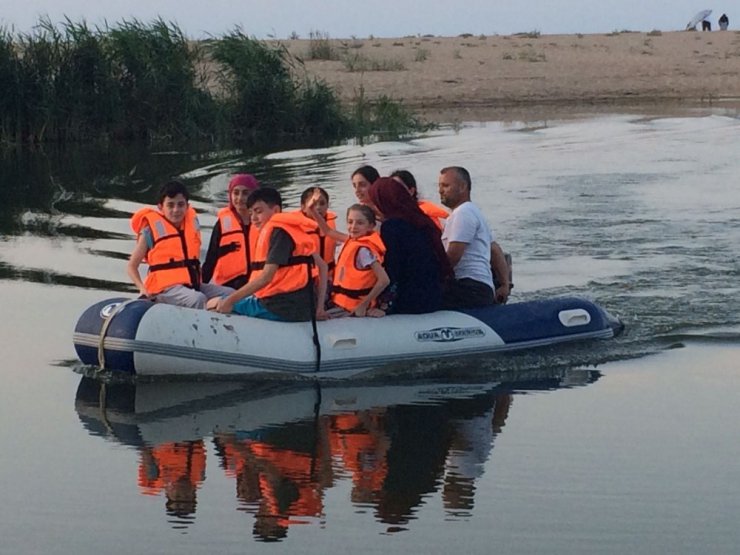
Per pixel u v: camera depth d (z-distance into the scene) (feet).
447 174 29.91
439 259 28.78
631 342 30.01
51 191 55.57
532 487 20.07
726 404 24.68
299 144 74.23
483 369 27.78
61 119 75.51
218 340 26.61
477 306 29.45
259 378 26.89
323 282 27.66
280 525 18.56
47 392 25.68
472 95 108.17
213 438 22.77
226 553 17.54
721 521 18.62
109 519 18.81
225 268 29.63
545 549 17.65
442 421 23.80
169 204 28.22
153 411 24.45
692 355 28.78
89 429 23.27
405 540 17.97
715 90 112.47
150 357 26.27
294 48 145.18
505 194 52.54
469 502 19.43
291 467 21.12
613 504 19.30
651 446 22.03
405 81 114.32
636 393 25.64
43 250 41.34
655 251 40.70
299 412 24.49
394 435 22.93
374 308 28.55
